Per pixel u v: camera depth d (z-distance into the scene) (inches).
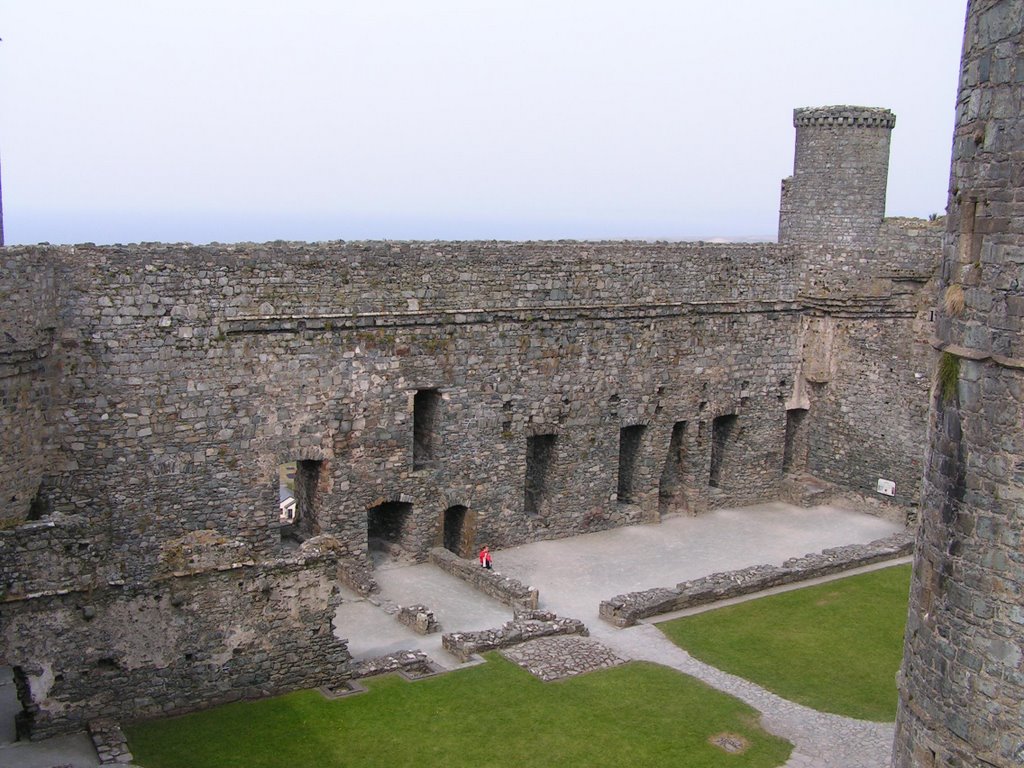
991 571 472.1
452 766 837.8
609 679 1013.2
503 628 1100.5
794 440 1740.9
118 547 1136.2
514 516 1434.5
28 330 1021.8
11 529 799.7
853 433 1659.7
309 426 1240.2
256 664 919.7
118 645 850.1
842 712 967.6
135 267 1103.0
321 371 1238.9
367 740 868.0
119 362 1107.3
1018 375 454.6
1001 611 469.7
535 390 1419.8
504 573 1338.6
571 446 1469.0
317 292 1227.9
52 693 828.0
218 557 914.1
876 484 1635.1
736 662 1072.8
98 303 1087.0
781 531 1555.1
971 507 480.1
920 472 1571.1
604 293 1466.5
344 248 1242.0
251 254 1175.6
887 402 1609.3
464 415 1363.2
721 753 880.9
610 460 1514.5
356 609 1184.8
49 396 1071.0
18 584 802.8
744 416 1652.3
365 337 1263.5
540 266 1398.9
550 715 930.7
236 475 1198.3
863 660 1087.6
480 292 1350.9
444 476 1360.7
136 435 1128.8
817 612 1217.4
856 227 1620.3
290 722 885.8
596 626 1163.3
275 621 922.1
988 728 477.4
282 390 1214.9
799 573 1321.4
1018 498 459.5
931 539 510.0
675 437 1628.9
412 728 893.8
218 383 1170.6
